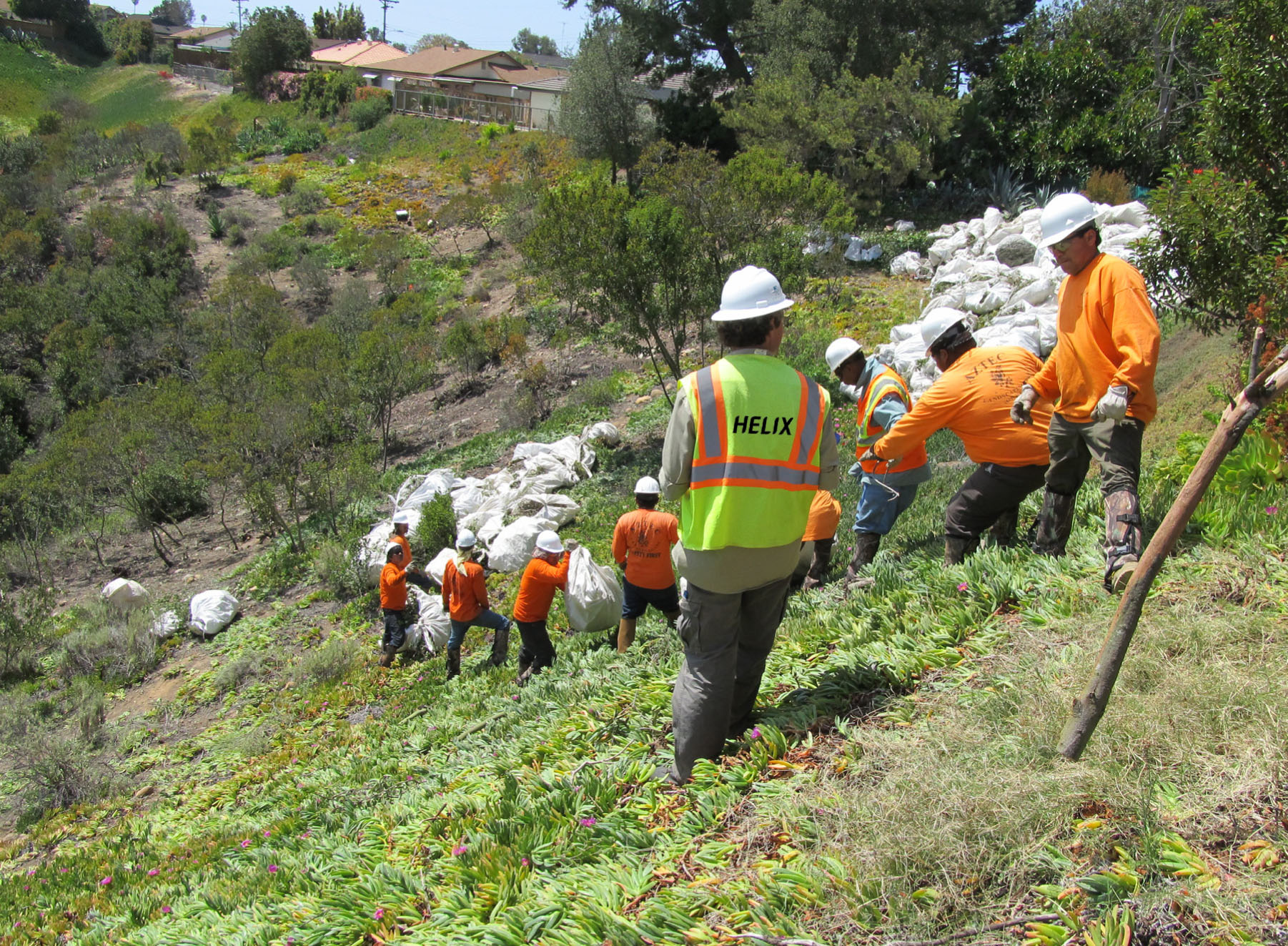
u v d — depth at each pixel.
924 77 26.34
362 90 58.38
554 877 3.33
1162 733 2.90
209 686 12.10
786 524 3.48
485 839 3.71
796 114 23.05
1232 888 2.31
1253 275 5.93
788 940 2.49
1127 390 3.78
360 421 19.58
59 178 45.44
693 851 3.18
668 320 15.50
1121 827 2.60
